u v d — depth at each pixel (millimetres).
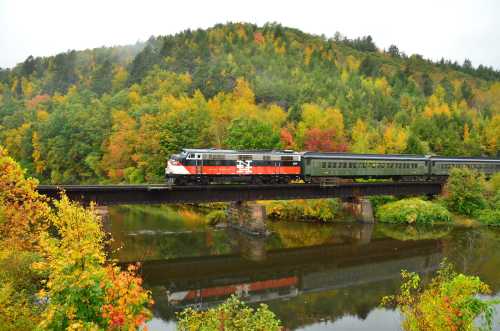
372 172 59562
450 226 56094
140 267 36156
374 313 27344
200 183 47125
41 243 15672
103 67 160375
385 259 40281
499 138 115438
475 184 60969
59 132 95938
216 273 35469
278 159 51656
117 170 83062
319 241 47250
